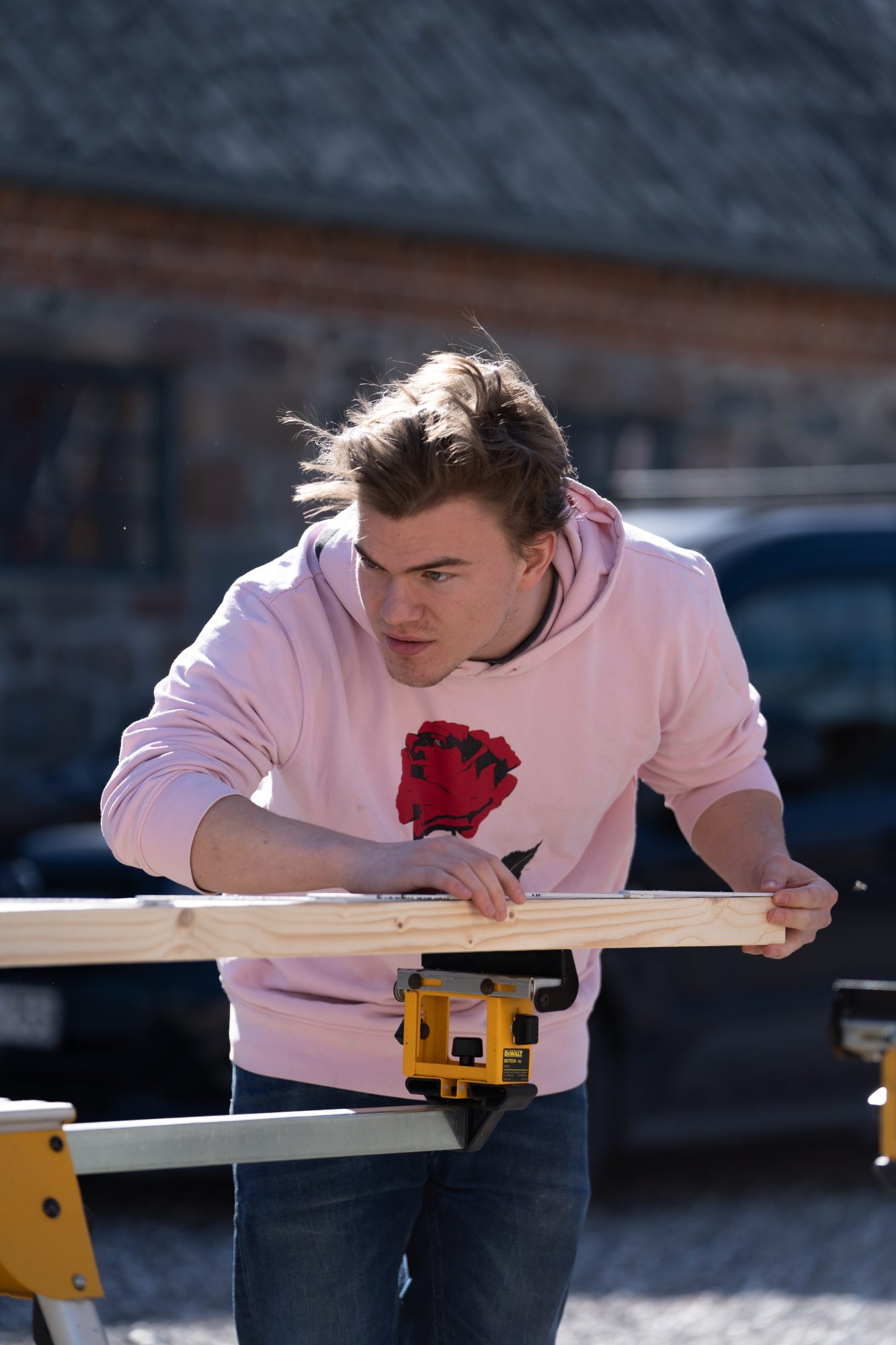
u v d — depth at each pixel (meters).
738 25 18.67
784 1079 8.18
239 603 3.70
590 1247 7.84
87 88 13.95
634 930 3.22
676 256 15.42
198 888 3.28
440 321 15.05
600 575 3.77
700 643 3.92
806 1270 7.53
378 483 3.24
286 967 3.92
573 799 3.94
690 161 16.36
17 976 7.75
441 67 15.99
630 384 15.86
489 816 3.86
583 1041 4.09
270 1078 3.91
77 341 13.77
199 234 14.11
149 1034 7.60
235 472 14.45
